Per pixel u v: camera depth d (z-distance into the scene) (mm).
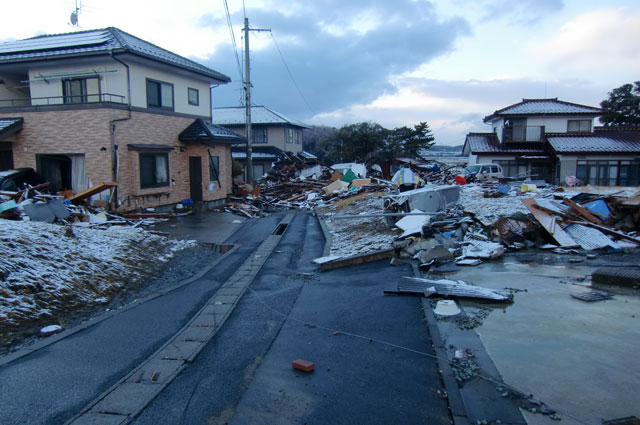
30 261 7562
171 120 19281
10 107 16625
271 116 42500
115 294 8094
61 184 17125
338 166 33531
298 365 4809
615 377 4191
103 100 17000
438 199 13547
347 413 3932
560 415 3654
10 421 3916
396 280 8188
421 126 45719
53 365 5066
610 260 8570
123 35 19109
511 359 4652
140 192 17141
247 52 25672
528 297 6555
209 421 3893
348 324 6156
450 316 6008
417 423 3738
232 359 5184
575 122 33781
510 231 10078
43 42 18766
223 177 21906
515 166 33500
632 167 30578
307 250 12148
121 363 5121
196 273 9797
